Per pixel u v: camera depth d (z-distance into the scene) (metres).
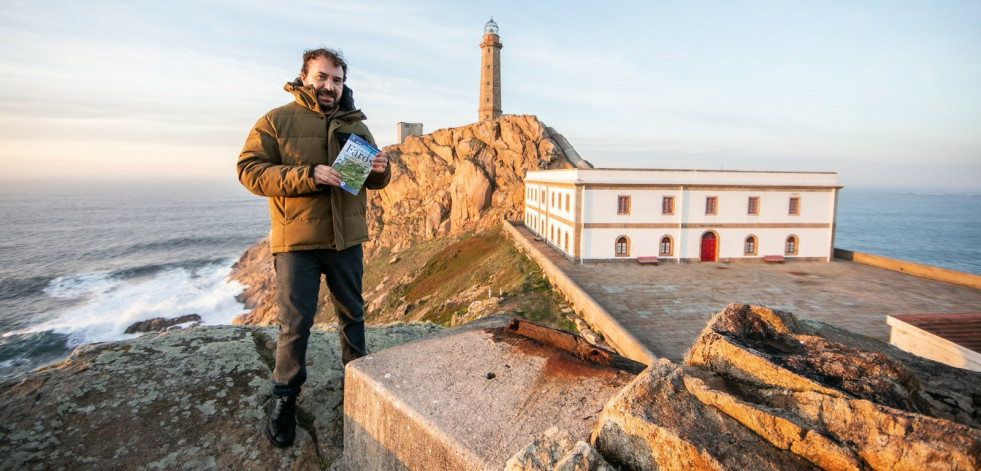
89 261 84.44
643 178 32.88
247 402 3.43
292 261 3.04
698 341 2.16
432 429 2.18
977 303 23.36
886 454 1.37
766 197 33.75
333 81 3.16
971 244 126.94
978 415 1.71
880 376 1.77
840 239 139.75
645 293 24.77
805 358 1.91
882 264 32.16
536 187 44.88
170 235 120.25
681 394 1.82
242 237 117.75
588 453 1.63
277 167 2.86
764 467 1.45
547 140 66.06
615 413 1.78
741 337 2.15
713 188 33.16
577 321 21.78
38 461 2.70
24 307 54.09
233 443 3.09
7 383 3.28
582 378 2.38
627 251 33.00
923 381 1.98
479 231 59.09
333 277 3.31
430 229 66.38
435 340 3.18
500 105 77.75
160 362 3.73
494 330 3.22
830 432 1.50
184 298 60.09
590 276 28.70
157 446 2.97
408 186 71.88
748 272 30.28
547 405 2.20
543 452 1.72
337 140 3.11
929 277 28.83
